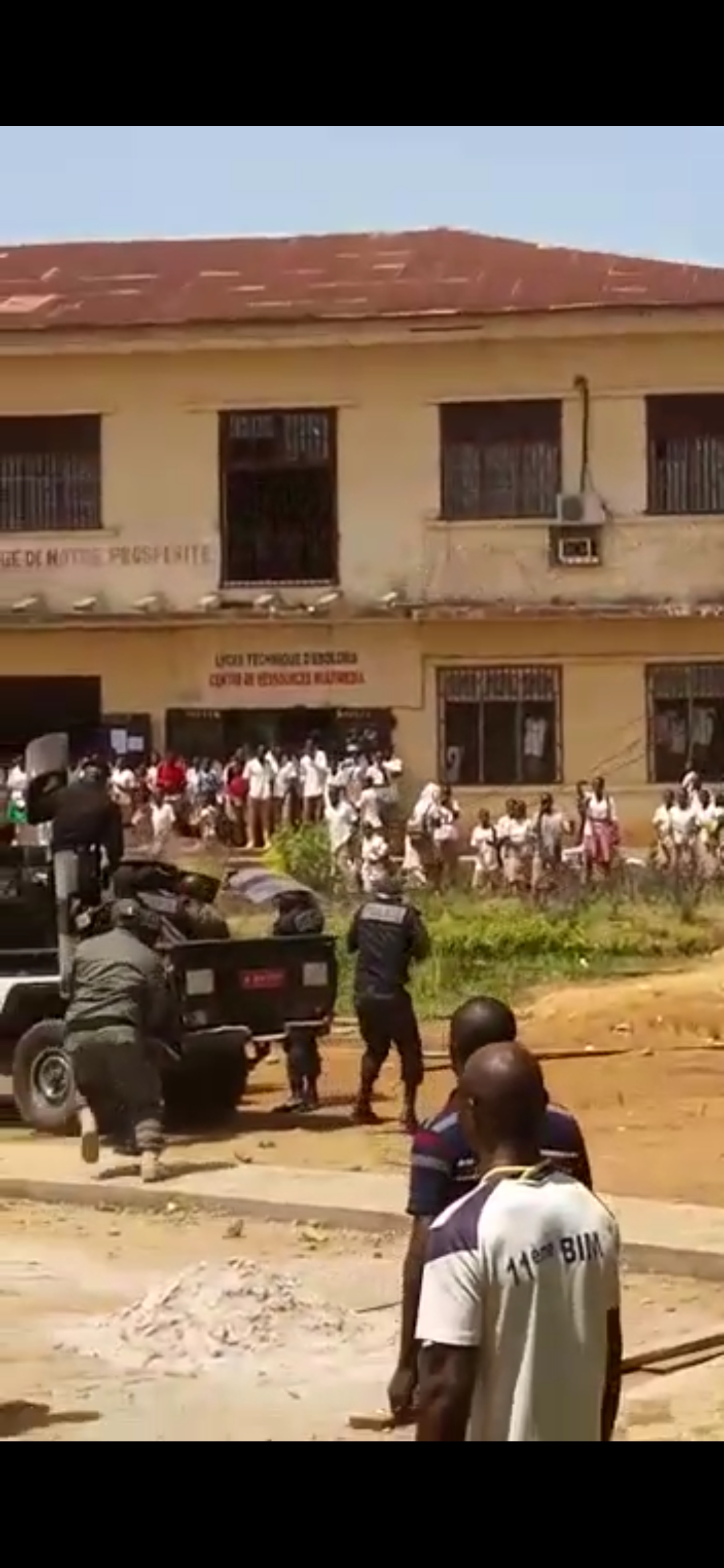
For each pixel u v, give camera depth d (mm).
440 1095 18297
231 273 38812
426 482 35781
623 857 32312
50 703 36625
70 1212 13945
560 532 35406
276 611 35562
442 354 35719
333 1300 11109
